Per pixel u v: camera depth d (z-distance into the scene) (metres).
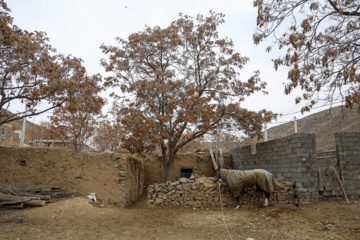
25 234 7.18
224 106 15.49
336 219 8.70
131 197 13.88
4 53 12.24
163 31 15.76
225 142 30.08
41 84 12.92
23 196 10.74
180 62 16.66
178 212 10.59
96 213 9.82
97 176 12.20
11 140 35.38
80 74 13.12
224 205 11.27
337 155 11.57
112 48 16.00
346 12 7.90
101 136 24.91
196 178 12.50
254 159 15.23
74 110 12.77
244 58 16.08
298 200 10.74
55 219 8.82
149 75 16.52
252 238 6.91
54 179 12.26
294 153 11.26
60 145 23.34
